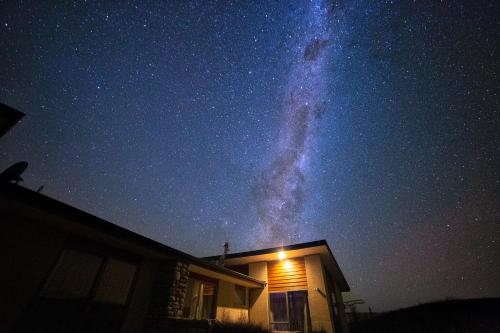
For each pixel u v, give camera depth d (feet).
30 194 11.37
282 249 31.83
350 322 68.69
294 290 31.76
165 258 20.83
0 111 14.88
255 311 32.24
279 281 33.37
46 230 14.38
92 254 16.65
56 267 14.71
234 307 29.96
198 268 23.93
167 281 19.81
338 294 44.68
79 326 14.99
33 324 13.01
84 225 14.21
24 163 14.70
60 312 14.29
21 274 12.85
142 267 20.01
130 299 18.33
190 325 17.47
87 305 15.64
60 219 13.55
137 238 16.97
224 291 29.07
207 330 17.33
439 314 47.70
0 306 11.87
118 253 18.38
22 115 15.39
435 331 39.99
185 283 21.07
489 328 35.27
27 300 12.89
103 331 16.17
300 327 28.99
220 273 26.02
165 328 17.61
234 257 35.17
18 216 13.29
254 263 36.19
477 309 45.29
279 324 30.32
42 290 13.80
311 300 29.89
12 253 12.67
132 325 17.87
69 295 14.98
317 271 31.32
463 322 40.32
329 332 27.25
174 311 19.02
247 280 29.91
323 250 31.19
